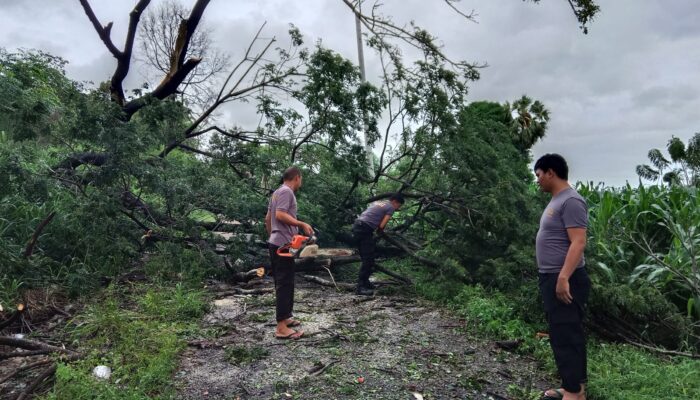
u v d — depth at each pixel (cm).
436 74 775
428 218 810
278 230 465
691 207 737
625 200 818
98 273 609
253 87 866
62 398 332
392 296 652
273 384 371
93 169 691
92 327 460
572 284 338
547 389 380
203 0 869
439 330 513
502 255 686
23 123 696
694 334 539
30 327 486
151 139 727
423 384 380
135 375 366
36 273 570
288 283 469
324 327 506
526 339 470
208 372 390
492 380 393
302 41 827
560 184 345
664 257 646
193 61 894
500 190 681
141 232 745
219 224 779
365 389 368
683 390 373
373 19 820
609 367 417
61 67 848
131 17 845
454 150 738
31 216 675
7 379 366
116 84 877
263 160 823
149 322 476
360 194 873
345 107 811
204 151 841
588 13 939
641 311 511
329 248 837
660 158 1374
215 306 569
